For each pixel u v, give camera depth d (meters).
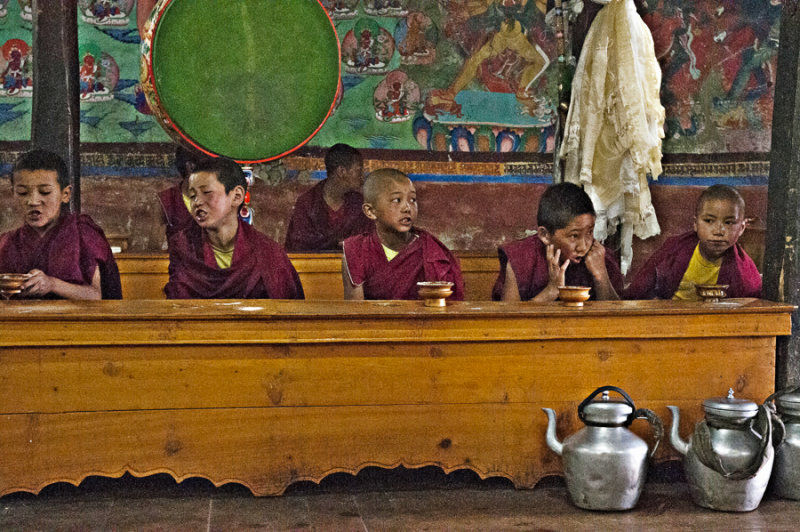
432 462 4.09
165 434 3.90
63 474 3.84
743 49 6.85
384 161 6.80
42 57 4.90
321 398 4.00
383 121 6.80
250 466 3.97
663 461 4.26
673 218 6.84
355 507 3.95
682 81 6.85
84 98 6.41
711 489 3.94
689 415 4.27
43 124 4.91
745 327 4.29
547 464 4.18
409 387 4.06
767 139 6.86
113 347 3.85
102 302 4.33
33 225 4.92
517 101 6.95
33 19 4.89
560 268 5.32
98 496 4.07
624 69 5.59
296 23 5.19
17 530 3.61
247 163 5.33
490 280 6.25
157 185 6.43
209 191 5.13
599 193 5.72
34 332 3.78
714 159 6.87
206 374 3.92
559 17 5.70
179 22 5.00
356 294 5.29
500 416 4.13
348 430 4.03
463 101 6.89
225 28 5.08
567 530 3.69
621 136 5.64
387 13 6.78
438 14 6.84
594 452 3.88
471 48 6.89
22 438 3.80
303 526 3.70
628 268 5.86
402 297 5.30
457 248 6.90
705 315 4.25
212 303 4.34
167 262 5.72
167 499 4.04
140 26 6.42
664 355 4.23
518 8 6.92
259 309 4.07
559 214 5.29
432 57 6.84
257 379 3.96
